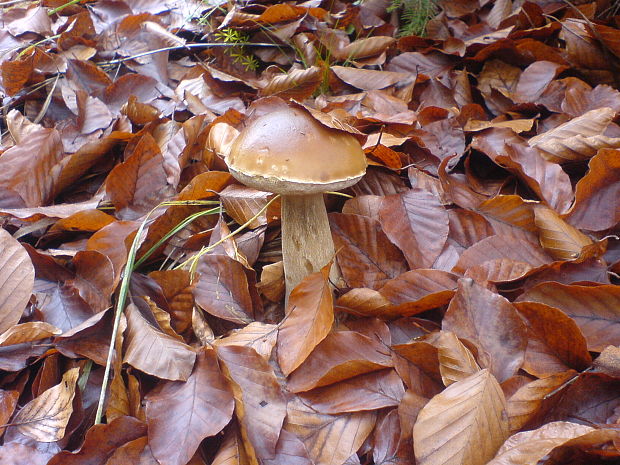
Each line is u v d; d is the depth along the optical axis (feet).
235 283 1.45
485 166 1.81
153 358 1.26
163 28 2.37
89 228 1.61
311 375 1.25
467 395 1.10
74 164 1.73
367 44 2.28
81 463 1.16
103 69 2.31
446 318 1.27
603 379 1.18
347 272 1.49
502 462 1.03
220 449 1.16
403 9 2.50
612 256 1.46
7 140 1.97
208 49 2.42
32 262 1.39
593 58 2.06
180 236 1.65
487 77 2.18
